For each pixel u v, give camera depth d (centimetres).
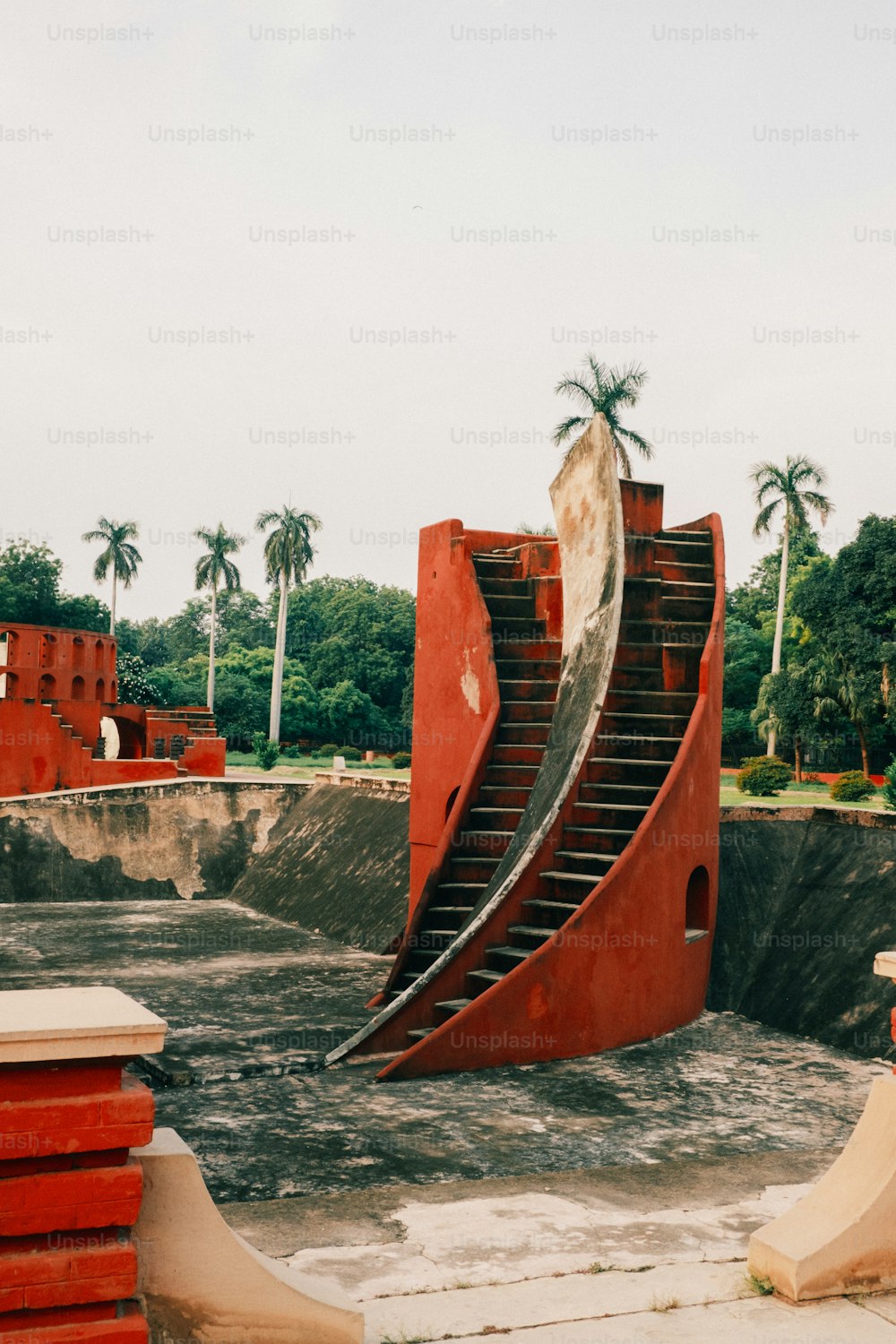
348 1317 407
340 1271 534
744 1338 450
